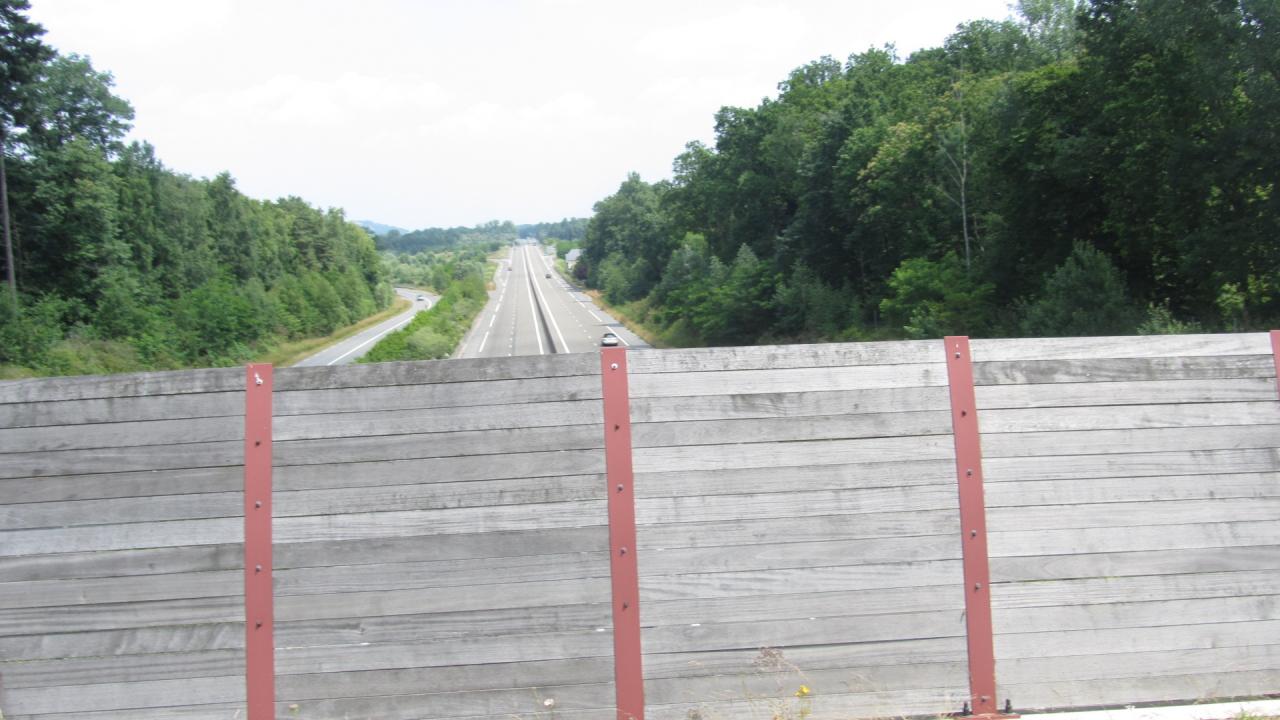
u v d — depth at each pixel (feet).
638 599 12.55
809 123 178.40
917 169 116.88
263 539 12.32
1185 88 66.18
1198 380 13.69
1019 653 12.92
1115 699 13.00
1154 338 13.74
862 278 144.56
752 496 12.88
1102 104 78.07
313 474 12.50
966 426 13.25
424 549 12.44
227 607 12.23
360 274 309.63
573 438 12.80
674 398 12.97
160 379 12.51
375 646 12.25
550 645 12.41
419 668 12.26
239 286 198.70
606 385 12.90
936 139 113.50
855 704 12.63
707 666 12.53
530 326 238.68
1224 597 13.25
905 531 12.98
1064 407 13.44
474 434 12.70
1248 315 63.57
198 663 12.12
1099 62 77.20
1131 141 72.13
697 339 168.96
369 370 12.70
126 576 12.19
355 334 219.00
